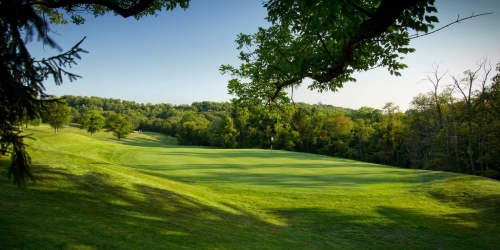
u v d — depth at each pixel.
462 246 8.05
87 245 3.86
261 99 8.48
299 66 6.42
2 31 2.15
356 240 8.29
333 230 9.01
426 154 38.47
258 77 7.87
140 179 10.03
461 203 12.09
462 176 16.17
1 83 2.04
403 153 47.34
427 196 13.17
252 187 13.80
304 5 3.79
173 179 13.41
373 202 12.09
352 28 4.37
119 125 75.00
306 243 7.32
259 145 61.94
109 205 6.57
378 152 50.47
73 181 7.57
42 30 2.30
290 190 13.53
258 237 6.96
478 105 27.17
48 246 3.53
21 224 4.05
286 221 9.53
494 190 12.91
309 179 16.55
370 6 4.85
